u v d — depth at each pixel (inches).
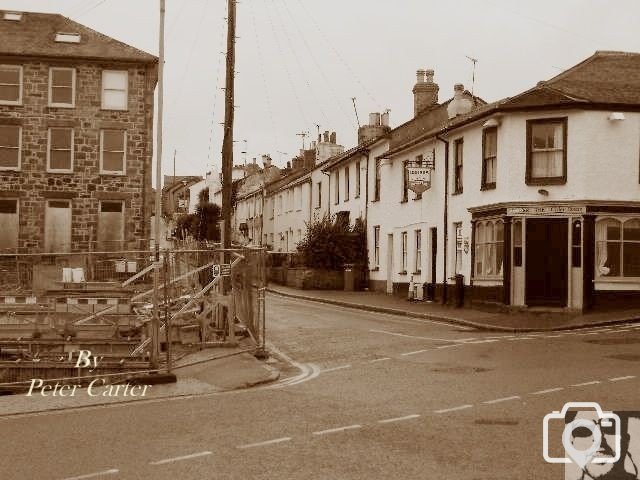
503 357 621.3
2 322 725.9
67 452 330.3
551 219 993.5
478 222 1092.5
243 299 750.5
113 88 1461.6
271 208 2546.8
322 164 1988.2
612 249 989.2
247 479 278.8
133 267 804.6
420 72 1616.6
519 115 1013.2
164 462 308.0
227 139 959.6
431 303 1222.3
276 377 551.2
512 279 1000.9
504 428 358.6
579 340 727.7
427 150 1294.3
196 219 2728.8
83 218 1441.9
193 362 597.3
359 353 681.6
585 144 979.3
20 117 1429.6
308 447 328.2
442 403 428.5
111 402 466.6
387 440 338.6
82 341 687.1
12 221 1428.4
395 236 1461.6
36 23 1492.4
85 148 1445.6
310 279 1697.8
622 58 1135.6
